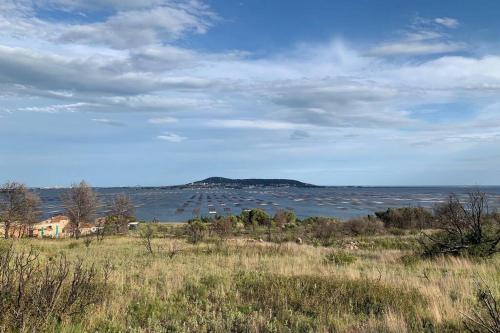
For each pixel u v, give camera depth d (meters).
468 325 6.36
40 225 47.62
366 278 10.12
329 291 8.95
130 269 12.75
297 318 7.12
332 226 39.34
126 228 46.53
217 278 10.76
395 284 9.73
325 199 168.62
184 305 8.18
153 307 7.88
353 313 7.52
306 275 10.73
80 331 6.15
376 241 28.50
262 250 20.20
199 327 6.67
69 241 30.50
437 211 31.47
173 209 111.50
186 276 11.27
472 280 10.45
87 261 14.30
